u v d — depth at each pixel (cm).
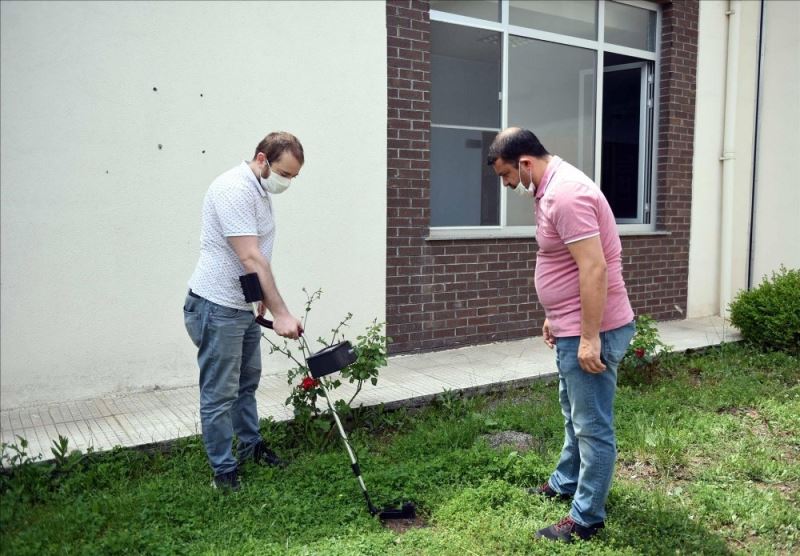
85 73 432
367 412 434
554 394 485
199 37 468
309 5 509
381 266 560
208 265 324
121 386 460
